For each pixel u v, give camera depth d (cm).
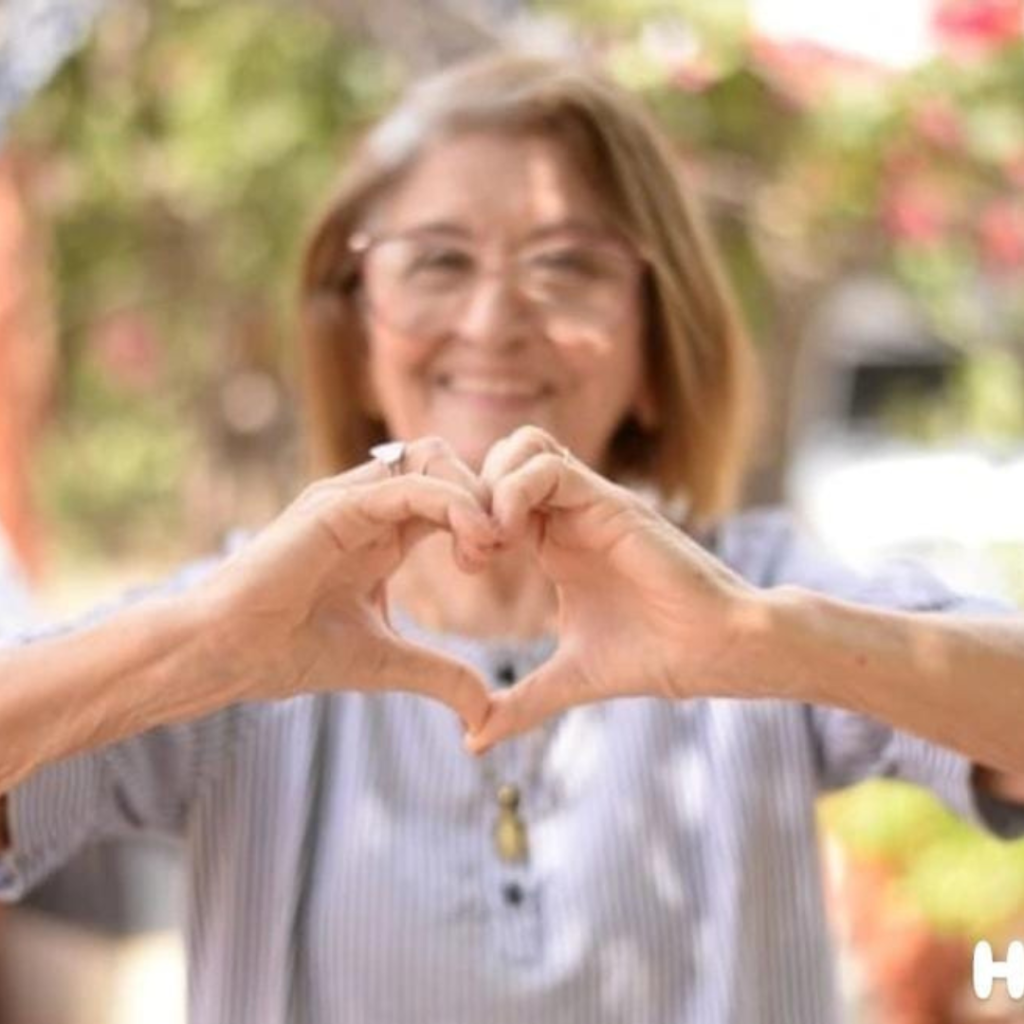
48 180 750
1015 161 627
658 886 273
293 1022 272
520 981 267
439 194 294
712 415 311
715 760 276
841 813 488
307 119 707
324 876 273
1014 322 693
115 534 1121
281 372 836
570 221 293
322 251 311
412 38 655
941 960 480
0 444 650
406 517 232
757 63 609
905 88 608
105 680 231
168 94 742
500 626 293
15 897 269
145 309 838
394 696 278
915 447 870
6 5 610
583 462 299
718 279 310
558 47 621
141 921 546
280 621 231
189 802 279
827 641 233
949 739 238
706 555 236
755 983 272
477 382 294
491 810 274
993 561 580
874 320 979
